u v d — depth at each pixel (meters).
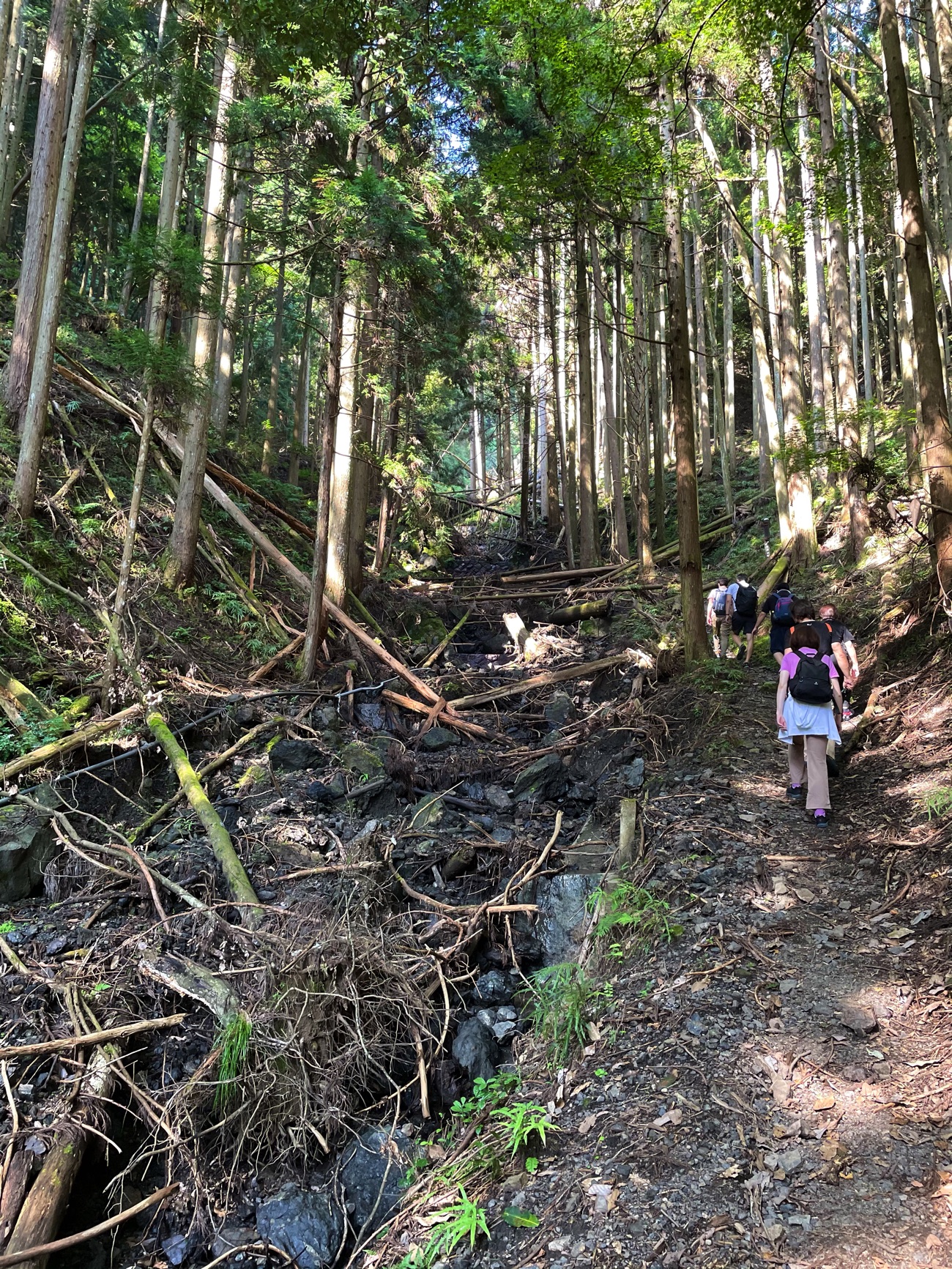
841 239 12.53
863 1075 3.43
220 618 10.41
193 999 4.95
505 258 18.53
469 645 14.45
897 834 5.23
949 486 7.13
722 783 6.82
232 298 15.30
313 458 21.53
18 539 8.62
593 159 8.69
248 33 8.39
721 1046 3.79
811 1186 2.97
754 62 9.18
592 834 6.92
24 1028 4.62
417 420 17.80
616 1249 2.92
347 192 9.14
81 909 5.66
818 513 14.84
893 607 8.66
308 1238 3.97
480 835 7.39
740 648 10.92
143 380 8.45
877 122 12.84
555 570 19.86
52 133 10.01
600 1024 4.33
